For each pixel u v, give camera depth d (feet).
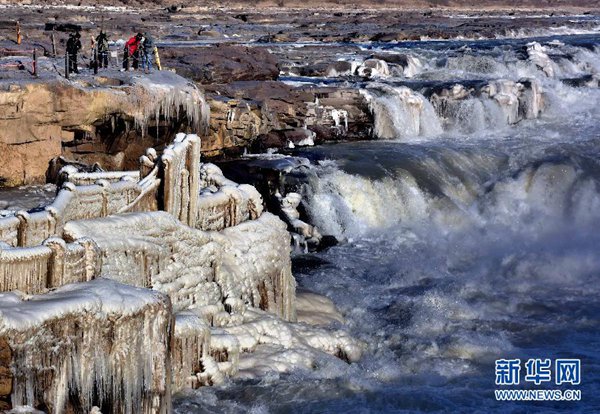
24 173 92.27
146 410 49.47
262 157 115.85
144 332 49.08
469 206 117.70
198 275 63.67
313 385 63.52
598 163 123.44
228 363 61.82
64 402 44.39
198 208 67.51
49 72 103.76
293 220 104.88
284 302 74.33
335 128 131.13
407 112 137.69
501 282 96.53
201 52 142.20
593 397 68.39
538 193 119.14
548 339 81.51
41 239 52.80
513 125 145.79
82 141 99.14
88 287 48.47
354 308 84.33
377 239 107.04
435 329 81.15
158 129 105.50
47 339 43.47
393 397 64.49
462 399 66.39
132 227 57.82
